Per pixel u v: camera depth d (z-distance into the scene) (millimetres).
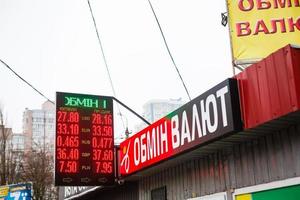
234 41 8906
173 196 9992
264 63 6500
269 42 8742
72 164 11367
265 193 7117
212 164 8609
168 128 8891
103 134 11930
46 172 31688
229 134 7117
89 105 12078
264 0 9008
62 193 14914
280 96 6148
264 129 6852
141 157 10117
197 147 7996
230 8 9125
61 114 11703
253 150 7484
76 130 11703
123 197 13086
